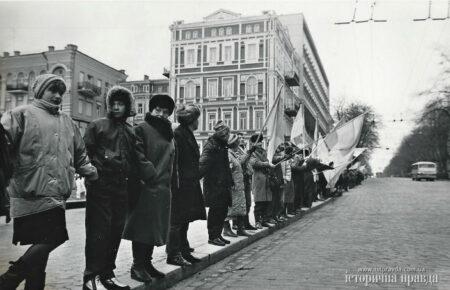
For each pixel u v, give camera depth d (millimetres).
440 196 26359
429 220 13039
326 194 21844
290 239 9164
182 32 47844
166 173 5090
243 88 45875
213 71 46719
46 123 3863
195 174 5984
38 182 3742
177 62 47875
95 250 4316
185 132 6047
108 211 4379
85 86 41062
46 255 3781
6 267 5562
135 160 4750
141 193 4934
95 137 4457
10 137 3688
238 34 46031
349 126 17594
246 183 9344
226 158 7352
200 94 47031
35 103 3928
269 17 45156
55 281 4867
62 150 3930
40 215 3760
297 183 13688
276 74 45812
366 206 18703
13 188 3764
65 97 40031
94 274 4320
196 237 8469
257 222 9930
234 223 9492
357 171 45906
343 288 5148
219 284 5387
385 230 10648
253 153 9742
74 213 14344
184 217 5805
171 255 5766
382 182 61250
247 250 7805
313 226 11539
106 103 4648
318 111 87500
